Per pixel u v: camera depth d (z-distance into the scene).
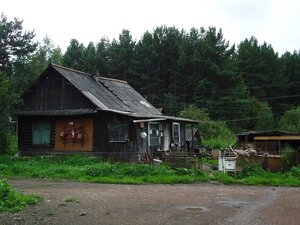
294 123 52.47
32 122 26.61
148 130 26.22
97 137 24.03
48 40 60.62
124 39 64.38
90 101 23.98
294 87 70.50
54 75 26.34
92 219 9.15
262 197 12.85
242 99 56.44
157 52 60.03
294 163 19.41
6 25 35.00
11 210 9.99
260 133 26.27
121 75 61.47
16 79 33.22
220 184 16.70
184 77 58.25
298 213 10.02
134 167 19.03
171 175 18.16
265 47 73.06
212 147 36.84
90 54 64.06
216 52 57.19
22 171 19.95
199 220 9.09
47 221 8.91
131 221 8.96
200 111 48.16
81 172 18.84
